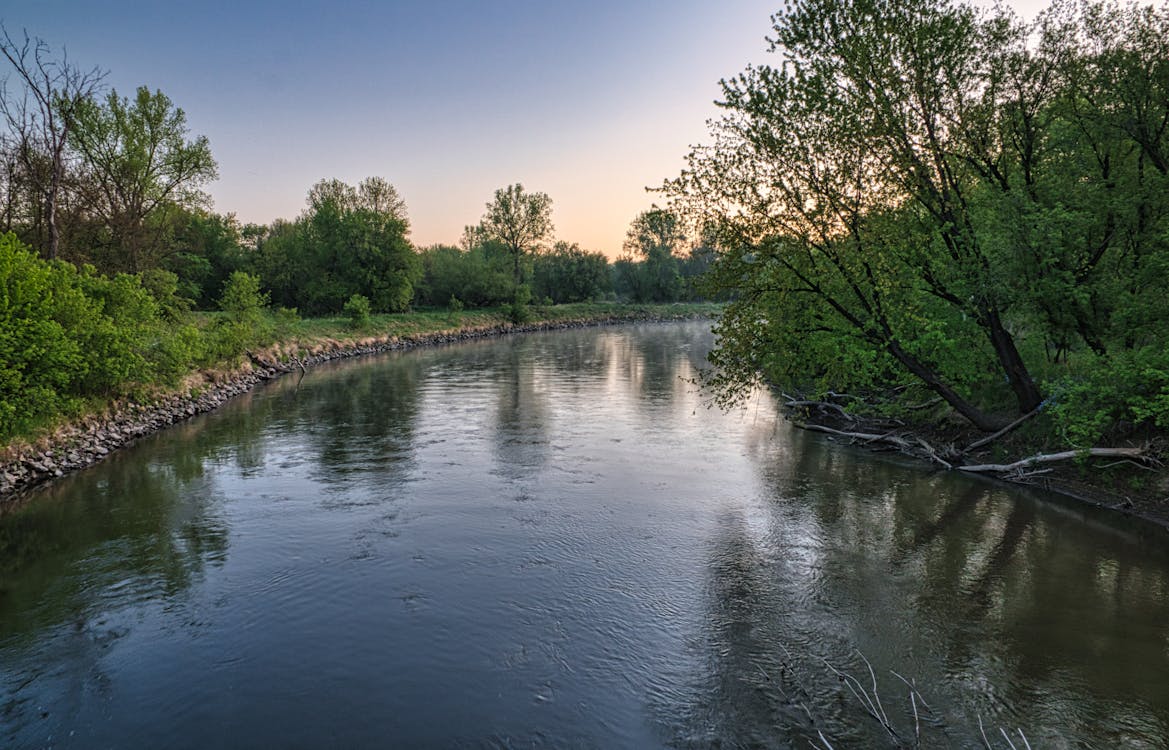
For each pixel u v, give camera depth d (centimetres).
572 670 702
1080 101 1463
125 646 758
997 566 973
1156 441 1262
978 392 1775
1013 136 1523
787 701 643
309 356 4269
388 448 1772
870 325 1568
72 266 1869
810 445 1825
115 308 2077
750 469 1555
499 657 729
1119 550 1032
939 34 1423
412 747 582
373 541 1084
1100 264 1416
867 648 744
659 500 1305
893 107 1465
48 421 1583
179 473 1516
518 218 9319
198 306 6328
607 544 1067
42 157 2920
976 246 1477
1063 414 1331
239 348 3253
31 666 718
